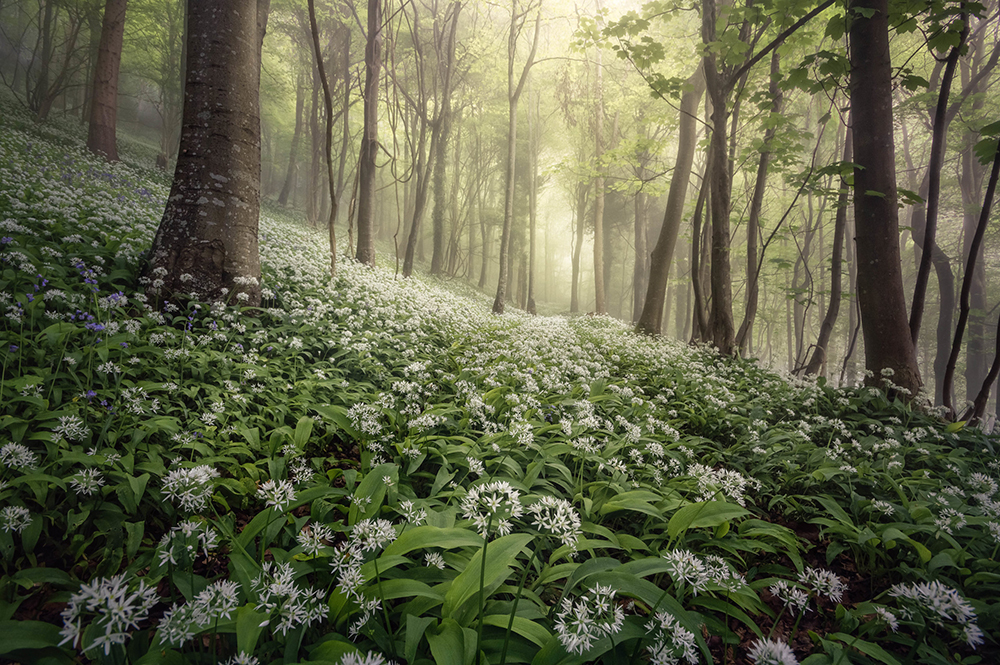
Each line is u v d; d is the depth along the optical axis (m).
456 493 3.19
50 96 19.91
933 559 2.96
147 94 41.00
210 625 1.83
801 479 4.34
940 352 22.77
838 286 10.79
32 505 2.80
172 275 6.12
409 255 18.86
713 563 2.45
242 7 6.45
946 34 6.85
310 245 13.61
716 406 6.13
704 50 9.50
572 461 4.23
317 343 6.33
